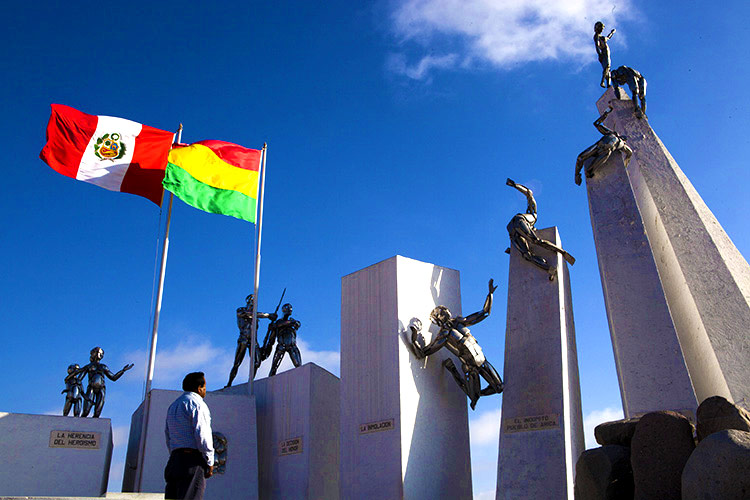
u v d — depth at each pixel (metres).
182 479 7.05
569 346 13.62
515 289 14.35
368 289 16.48
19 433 15.33
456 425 15.51
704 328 12.80
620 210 13.66
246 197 20.30
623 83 16.23
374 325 15.98
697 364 12.83
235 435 18.09
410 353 15.28
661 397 11.78
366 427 15.34
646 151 15.23
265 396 19.48
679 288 13.53
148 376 17.86
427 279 16.38
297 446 17.58
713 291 13.02
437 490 14.59
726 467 7.75
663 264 13.93
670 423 9.20
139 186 19.12
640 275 12.87
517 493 12.58
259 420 19.39
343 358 16.59
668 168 14.85
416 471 14.39
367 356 15.91
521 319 14.02
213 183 19.81
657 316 12.36
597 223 13.85
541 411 12.96
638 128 15.63
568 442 12.51
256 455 18.20
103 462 15.88
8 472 14.95
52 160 17.73
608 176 14.16
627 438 10.13
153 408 17.16
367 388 15.63
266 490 18.33
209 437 7.28
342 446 15.84
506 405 13.51
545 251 14.16
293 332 21.05
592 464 9.94
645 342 12.30
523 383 13.46
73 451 15.69
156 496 13.22
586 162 14.48
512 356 13.85
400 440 14.38
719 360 12.37
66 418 15.87
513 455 12.97
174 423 7.29
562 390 12.87
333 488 17.36
